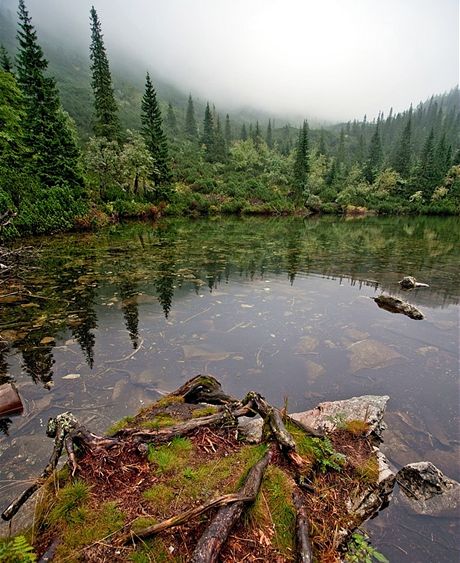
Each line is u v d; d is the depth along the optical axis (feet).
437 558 6.81
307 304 23.47
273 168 198.70
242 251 44.93
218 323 19.47
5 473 8.42
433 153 195.93
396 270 35.27
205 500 6.49
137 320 19.66
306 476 7.85
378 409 11.09
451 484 8.38
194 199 112.37
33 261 35.14
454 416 11.60
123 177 92.12
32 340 16.85
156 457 7.63
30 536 5.93
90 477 7.02
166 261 36.83
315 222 100.78
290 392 12.91
